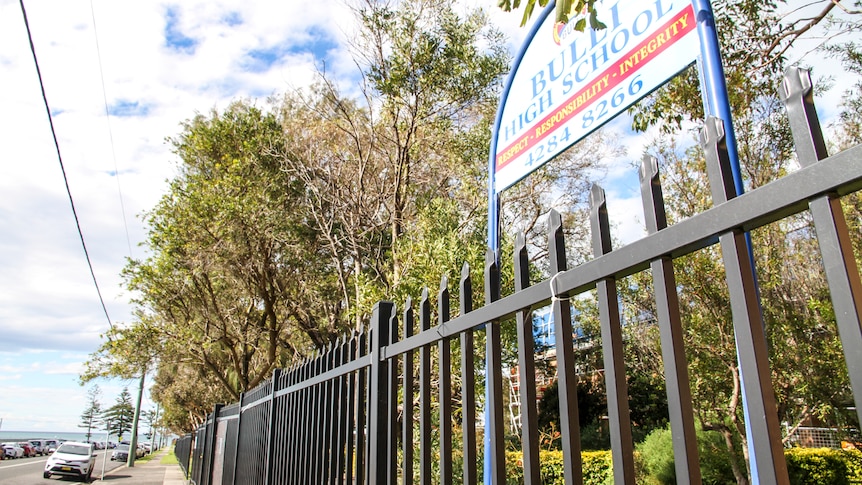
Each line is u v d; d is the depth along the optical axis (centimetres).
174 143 1705
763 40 589
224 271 1670
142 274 1688
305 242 1622
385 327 274
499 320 178
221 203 1491
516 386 1028
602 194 139
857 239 767
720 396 840
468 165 1115
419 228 859
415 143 1156
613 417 123
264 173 1537
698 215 111
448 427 204
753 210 101
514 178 408
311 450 364
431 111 1125
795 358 761
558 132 368
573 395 137
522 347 159
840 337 86
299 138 1438
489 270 185
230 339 1955
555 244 151
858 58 673
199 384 3381
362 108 1295
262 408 590
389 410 257
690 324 817
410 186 1240
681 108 618
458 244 684
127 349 1766
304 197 1556
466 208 1045
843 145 889
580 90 353
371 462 260
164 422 6103
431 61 1090
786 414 830
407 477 238
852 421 781
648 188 126
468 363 192
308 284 1691
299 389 416
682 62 283
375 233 1297
